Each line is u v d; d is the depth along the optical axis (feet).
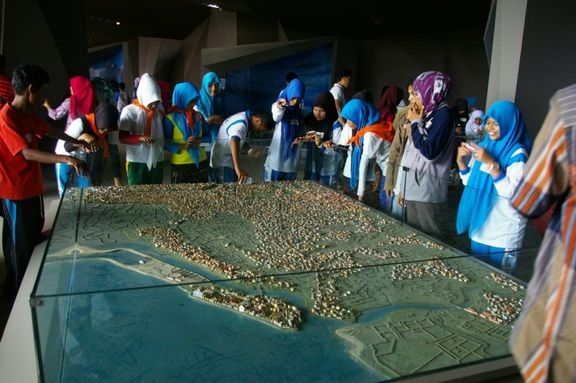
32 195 8.26
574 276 2.81
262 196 10.13
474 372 3.96
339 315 4.66
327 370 3.84
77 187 8.66
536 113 12.64
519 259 5.68
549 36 12.27
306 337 4.26
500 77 12.96
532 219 3.22
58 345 3.49
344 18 30.45
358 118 10.06
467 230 7.37
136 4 33.01
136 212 8.46
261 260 6.63
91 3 32.48
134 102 10.24
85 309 3.75
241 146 10.96
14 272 8.55
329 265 6.53
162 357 3.78
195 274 5.87
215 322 4.24
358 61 37.29
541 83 12.50
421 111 8.00
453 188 7.92
